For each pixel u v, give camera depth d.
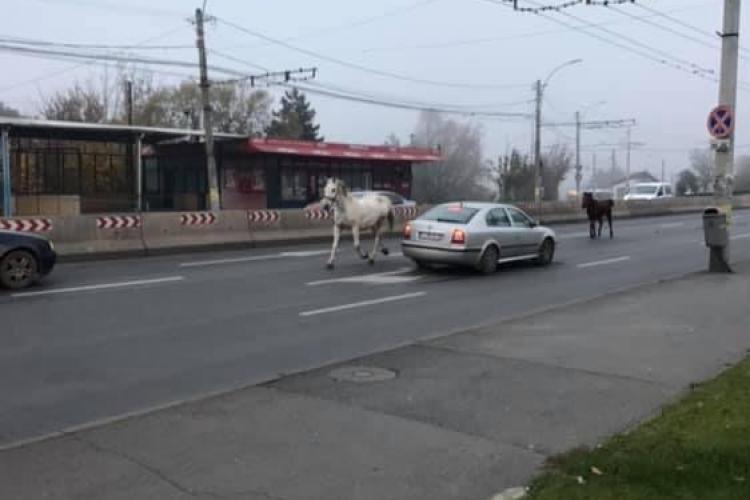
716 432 5.84
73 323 11.09
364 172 48.84
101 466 5.57
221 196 42.47
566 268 18.72
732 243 25.83
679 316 11.40
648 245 25.33
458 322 11.45
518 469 5.54
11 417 6.81
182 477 5.37
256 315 11.84
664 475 5.00
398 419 6.63
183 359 8.98
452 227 17.17
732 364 8.48
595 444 5.99
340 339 10.16
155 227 22.77
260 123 83.56
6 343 9.73
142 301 13.10
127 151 41.62
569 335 10.06
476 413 6.80
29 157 41.50
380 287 15.02
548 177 88.06
